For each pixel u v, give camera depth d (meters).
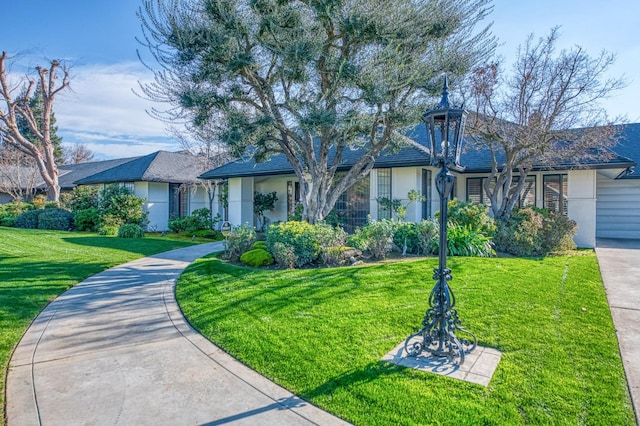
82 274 8.38
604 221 16.86
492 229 10.91
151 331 5.01
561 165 12.52
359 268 8.27
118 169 23.17
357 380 3.53
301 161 13.28
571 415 2.90
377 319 5.09
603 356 3.88
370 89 8.62
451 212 11.66
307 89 9.95
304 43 8.36
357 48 9.04
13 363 4.06
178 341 4.67
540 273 7.70
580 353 3.96
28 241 13.55
